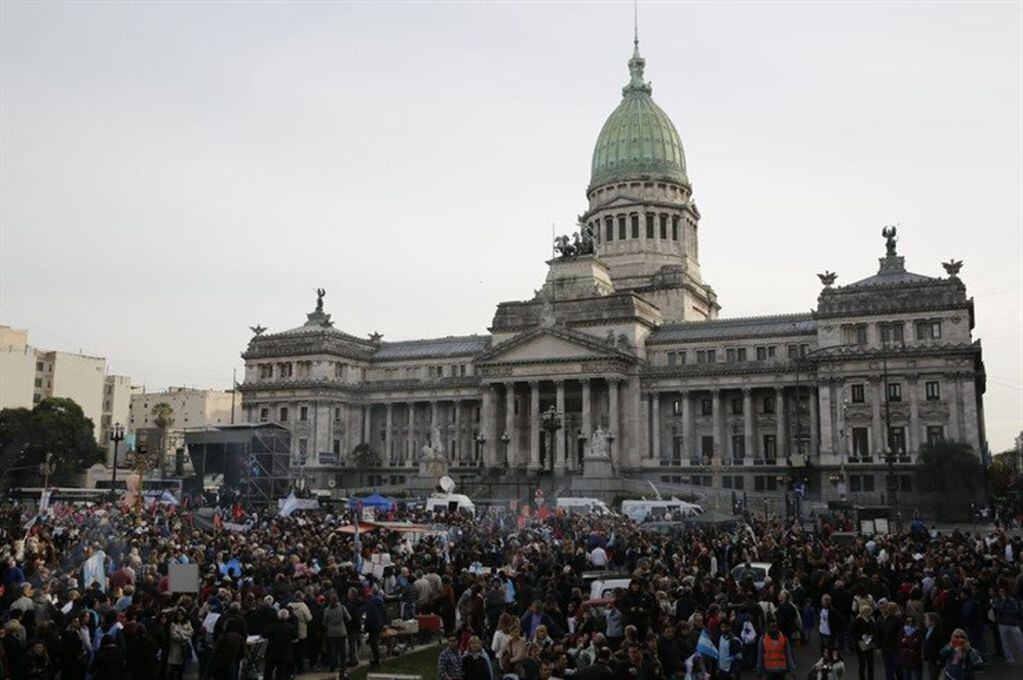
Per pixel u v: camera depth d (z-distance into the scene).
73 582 35.84
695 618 30.06
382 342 194.75
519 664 26.08
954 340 134.50
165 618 30.73
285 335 185.62
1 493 150.62
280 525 71.38
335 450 179.00
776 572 41.16
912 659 30.78
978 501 119.00
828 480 138.00
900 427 135.38
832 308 142.00
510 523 86.56
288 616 32.91
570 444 160.00
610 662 24.67
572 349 155.38
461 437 174.50
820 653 39.22
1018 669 35.72
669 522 83.44
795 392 148.12
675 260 191.75
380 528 66.00
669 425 157.25
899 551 50.38
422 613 43.03
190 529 64.00
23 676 26.19
